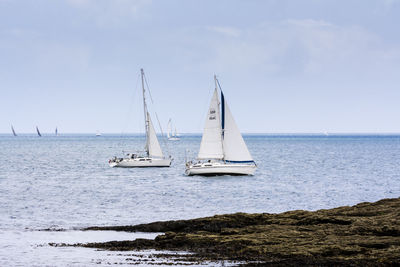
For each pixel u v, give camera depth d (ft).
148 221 179.93
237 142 355.77
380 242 113.19
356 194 265.13
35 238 144.05
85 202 230.27
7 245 133.18
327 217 138.51
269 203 230.89
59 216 189.67
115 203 227.81
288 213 152.97
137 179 353.31
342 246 111.86
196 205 223.30
